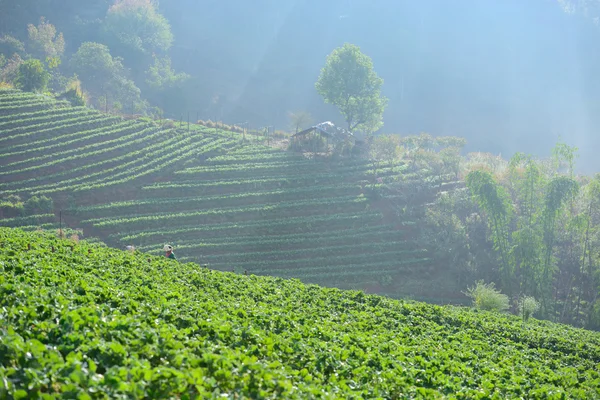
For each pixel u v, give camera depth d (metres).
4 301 11.89
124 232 59.53
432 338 21.77
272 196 70.00
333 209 69.50
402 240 65.62
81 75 130.62
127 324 11.39
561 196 54.22
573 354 25.53
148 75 151.50
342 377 12.24
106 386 8.09
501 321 31.47
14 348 8.64
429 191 74.62
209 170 74.12
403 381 12.91
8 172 66.25
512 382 15.80
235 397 9.17
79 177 68.50
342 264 60.66
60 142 75.25
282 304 22.17
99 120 84.12
